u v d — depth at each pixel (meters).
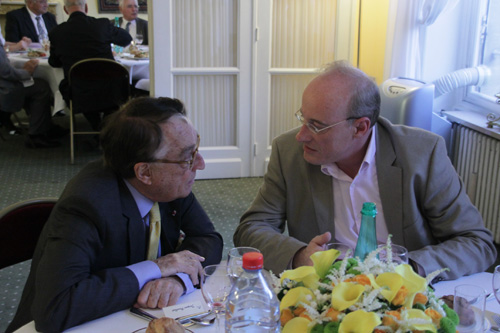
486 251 1.46
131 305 1.22
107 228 1.29
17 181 4.28
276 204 1.69
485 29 3.50
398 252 1.14
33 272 1.35
